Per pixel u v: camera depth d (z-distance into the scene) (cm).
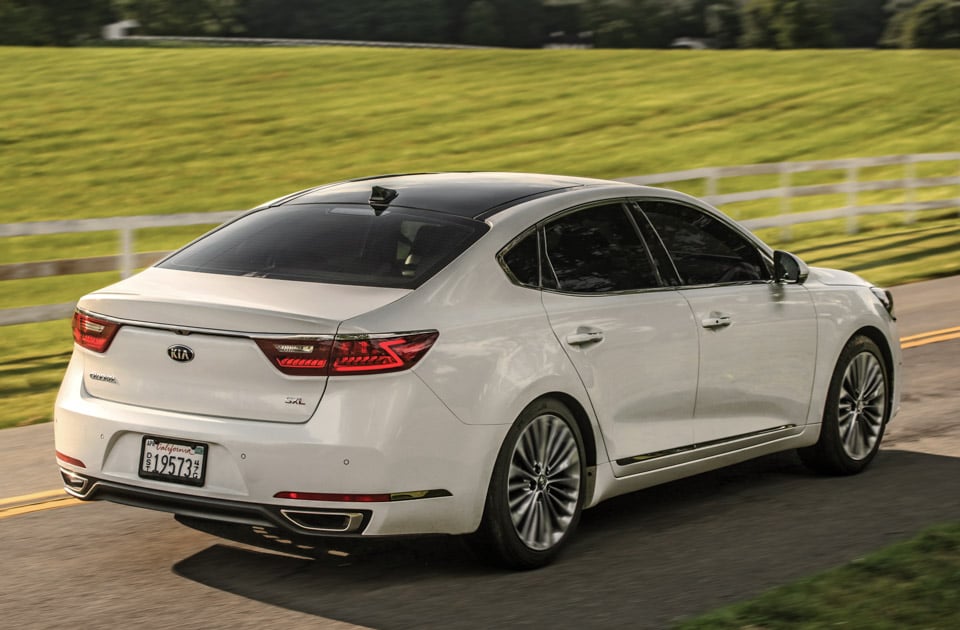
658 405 810
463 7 15288
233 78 5628
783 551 777
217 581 716
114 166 4081
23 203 3566
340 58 6234
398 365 663
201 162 4184
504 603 677
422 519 677
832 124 5134
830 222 3191
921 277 2323
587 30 16175
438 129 4853
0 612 666
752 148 4684
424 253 728
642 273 821
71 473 720
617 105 5388
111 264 1752
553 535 750
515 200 790
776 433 911
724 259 888
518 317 727
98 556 767
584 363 756
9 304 2195
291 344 657
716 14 16012
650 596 689
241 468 662
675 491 936
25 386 1418
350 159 4312
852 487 942
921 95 5612
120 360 705
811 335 932
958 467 1000
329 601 681
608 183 854
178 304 681
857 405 983
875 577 671
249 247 762
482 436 693
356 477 653
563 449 753
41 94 5184
